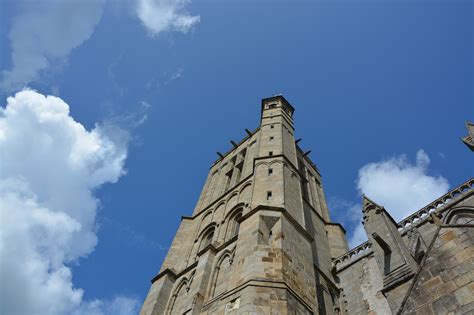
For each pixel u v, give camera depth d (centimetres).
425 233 2700
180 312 2648
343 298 2792
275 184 3133
